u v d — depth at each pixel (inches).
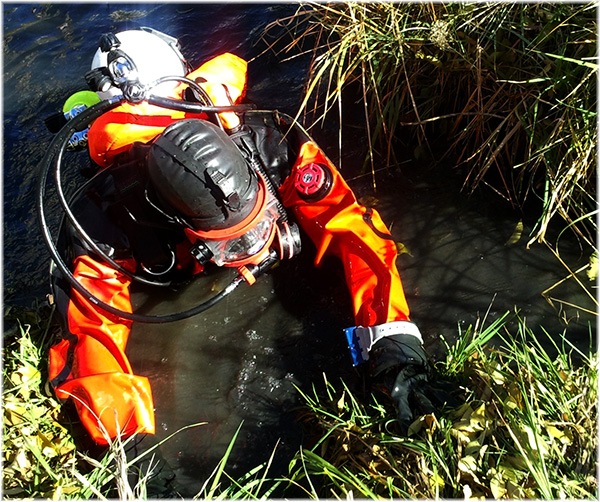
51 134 134.2
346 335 86.0
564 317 91.1
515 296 94.3
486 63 98.0
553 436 72.3
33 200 123.6
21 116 138.4
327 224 92.4
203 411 90.4
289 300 99.7
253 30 141.7
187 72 103.5
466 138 106.9
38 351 95.3
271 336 96.6
